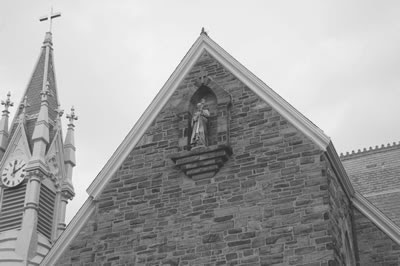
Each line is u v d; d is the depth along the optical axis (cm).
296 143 2309
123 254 2358
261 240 2197
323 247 2119
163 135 2505
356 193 2505
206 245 2258
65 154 6288
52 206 5972
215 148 2350
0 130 6162
